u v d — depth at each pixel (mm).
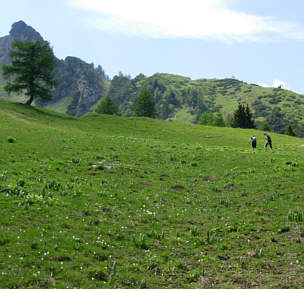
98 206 18672
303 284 11258
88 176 26391
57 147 36375
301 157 36438
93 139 44938
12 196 17000
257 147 54438
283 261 13414
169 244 15023
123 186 24750
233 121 128875
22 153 31109
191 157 37281
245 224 18031
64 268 11211
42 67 78188
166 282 11555
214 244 15297
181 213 19891
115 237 14898
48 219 15250
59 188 20609
